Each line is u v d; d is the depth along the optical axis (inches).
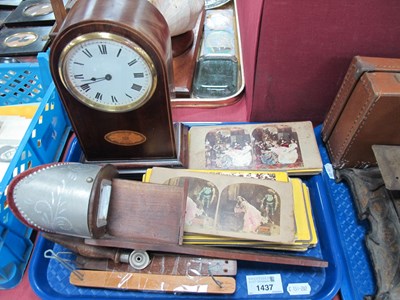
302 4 25.1
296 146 32.4
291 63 30.3
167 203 24.8
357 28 26.9
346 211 31.1
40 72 35.5
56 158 34.7
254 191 28.0
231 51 43.1
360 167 32.6
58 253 27.5
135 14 22.8
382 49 28.8
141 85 24.8
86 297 26.1
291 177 32.2
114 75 24.2
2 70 35.4
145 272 25.4
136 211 24.7
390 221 27.9
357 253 28.7
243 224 26.5
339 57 29.6
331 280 26.7
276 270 27.9
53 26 41.3
